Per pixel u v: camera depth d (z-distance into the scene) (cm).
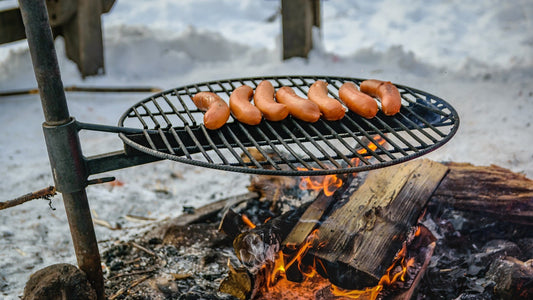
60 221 268
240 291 192
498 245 217
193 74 492
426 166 224
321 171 138
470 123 360
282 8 479
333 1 706
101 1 462
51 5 443
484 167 256
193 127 170
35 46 146
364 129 183
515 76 436
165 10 670
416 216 200
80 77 471
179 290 205
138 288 208
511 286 184
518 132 344
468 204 232
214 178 317
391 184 216
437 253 220
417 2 662
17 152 346
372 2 696
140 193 299
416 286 195
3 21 405
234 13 677
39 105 418
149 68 498
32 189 298
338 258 184
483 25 584
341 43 571
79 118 395
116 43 510
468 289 197
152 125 378
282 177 257
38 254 239
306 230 197
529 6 612
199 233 243
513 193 234
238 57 523
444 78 449
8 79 462
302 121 176
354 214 202
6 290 213
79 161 159
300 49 488
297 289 200
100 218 272
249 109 169
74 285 167
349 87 192
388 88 188
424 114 191
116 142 362
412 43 553
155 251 235
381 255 183
